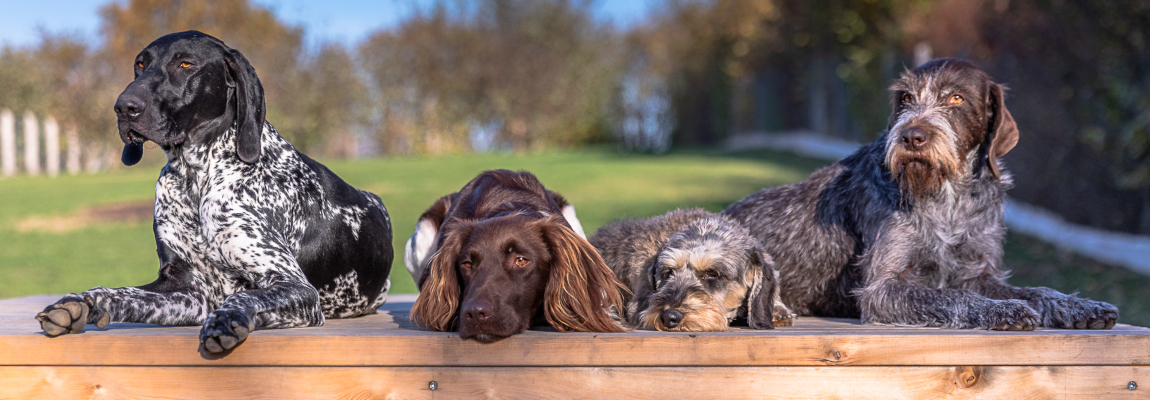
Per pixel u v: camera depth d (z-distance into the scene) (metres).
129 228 15.85
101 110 32.16
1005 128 4.27
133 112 3.57
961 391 3.44
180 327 3.76
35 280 10.45
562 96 38.53
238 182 3.95
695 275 4.10
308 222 4.20
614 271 4.73
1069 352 3.45
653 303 3.98
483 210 4.38
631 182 20.03
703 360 3.40
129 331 3.48
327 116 35.75
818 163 25.47
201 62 3.82
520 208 4.26
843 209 4.80
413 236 5.12
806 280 4.90
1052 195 15.04
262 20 34.84
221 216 3.88
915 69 4.49
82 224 16.30
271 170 4.10
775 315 4.28
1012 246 12.73
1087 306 3.85
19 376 3.38
